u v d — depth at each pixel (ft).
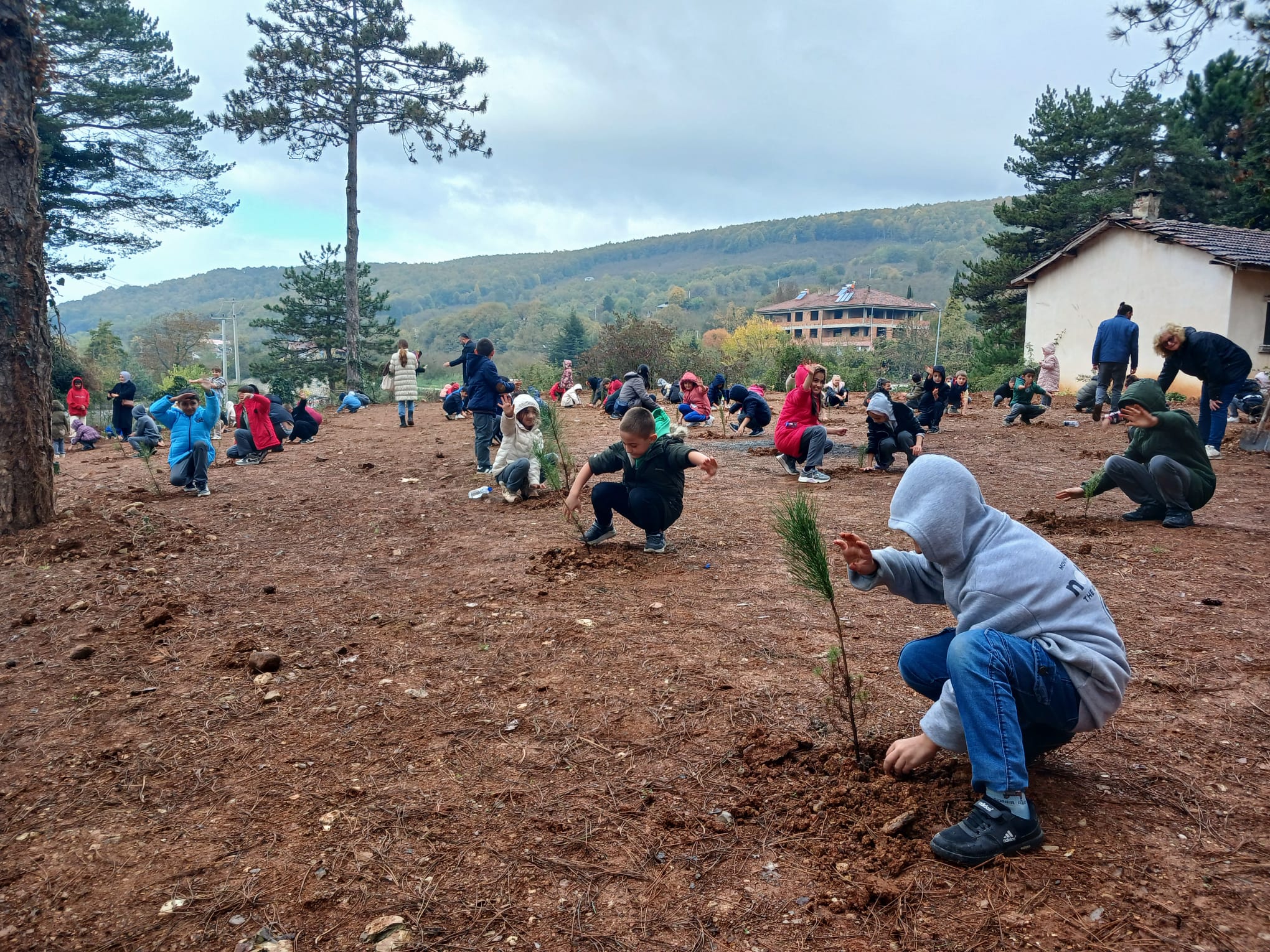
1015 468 32.99
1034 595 8.26
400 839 8.95
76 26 95.35
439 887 8.13
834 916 7.52
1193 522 22.17
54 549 22.08
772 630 14.90
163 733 11.68
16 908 8.02
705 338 446.60
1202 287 67.92
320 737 11.42
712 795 9.57
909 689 12.10
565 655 14.06
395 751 10.94
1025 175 126.11
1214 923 7.13
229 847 8.90
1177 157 108.88
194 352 322.96
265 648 14.85
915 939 7.16
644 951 7.20
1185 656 13.08
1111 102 117.70
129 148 106.11
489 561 20.63
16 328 23.86
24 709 12.69
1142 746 10.34
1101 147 119.24
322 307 138.31
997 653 8.04
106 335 229.45
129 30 100.73
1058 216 113.91
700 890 7.96
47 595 18.47
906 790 9.31
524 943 7.34
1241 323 67.00
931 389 45.73
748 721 11.33
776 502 26.96
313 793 9.95
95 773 10.62
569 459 33.12
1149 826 8.62
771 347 233.14
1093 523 22.49
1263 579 17.03
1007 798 8.09
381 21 104.47
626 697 12.30
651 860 8.45
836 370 111.04
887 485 29.86
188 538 23.81
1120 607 15.52
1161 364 70.64
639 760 10.46
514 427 29.01
